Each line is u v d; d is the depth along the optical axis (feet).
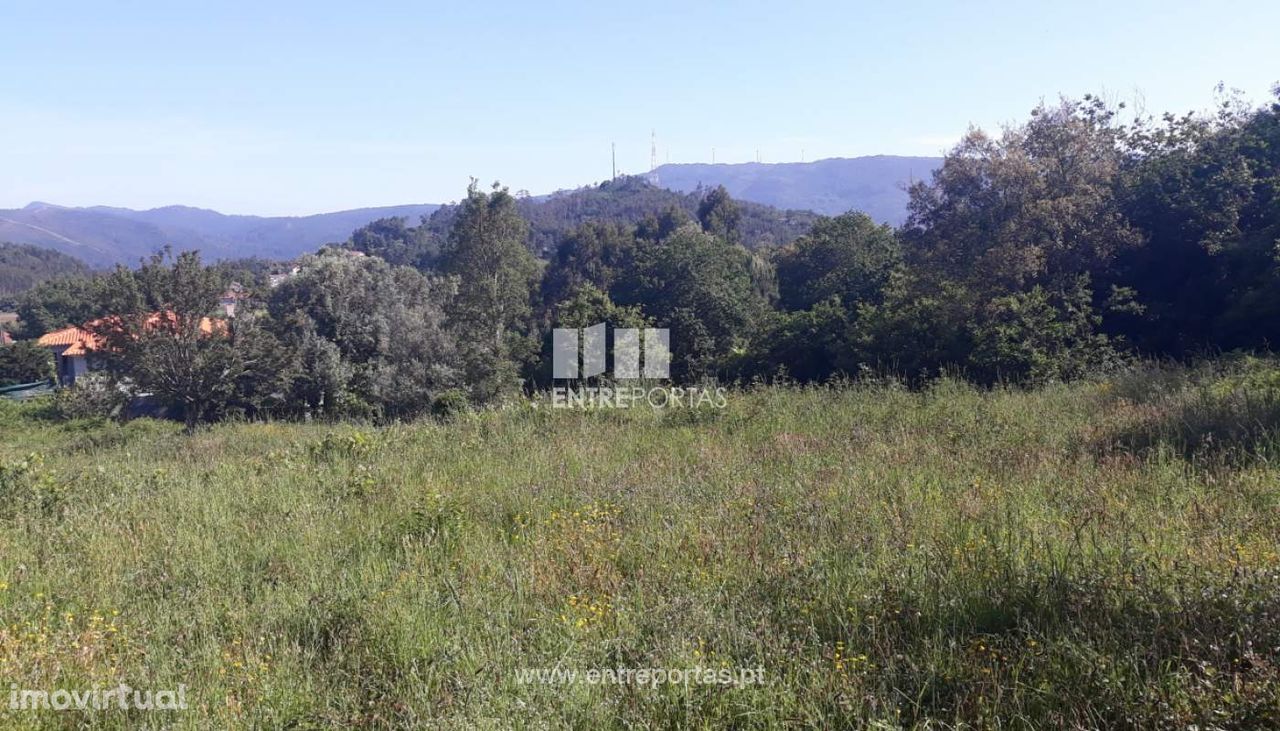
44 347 163.22
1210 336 59.11
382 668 12.12
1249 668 9.75
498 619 13.29
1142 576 11.94
